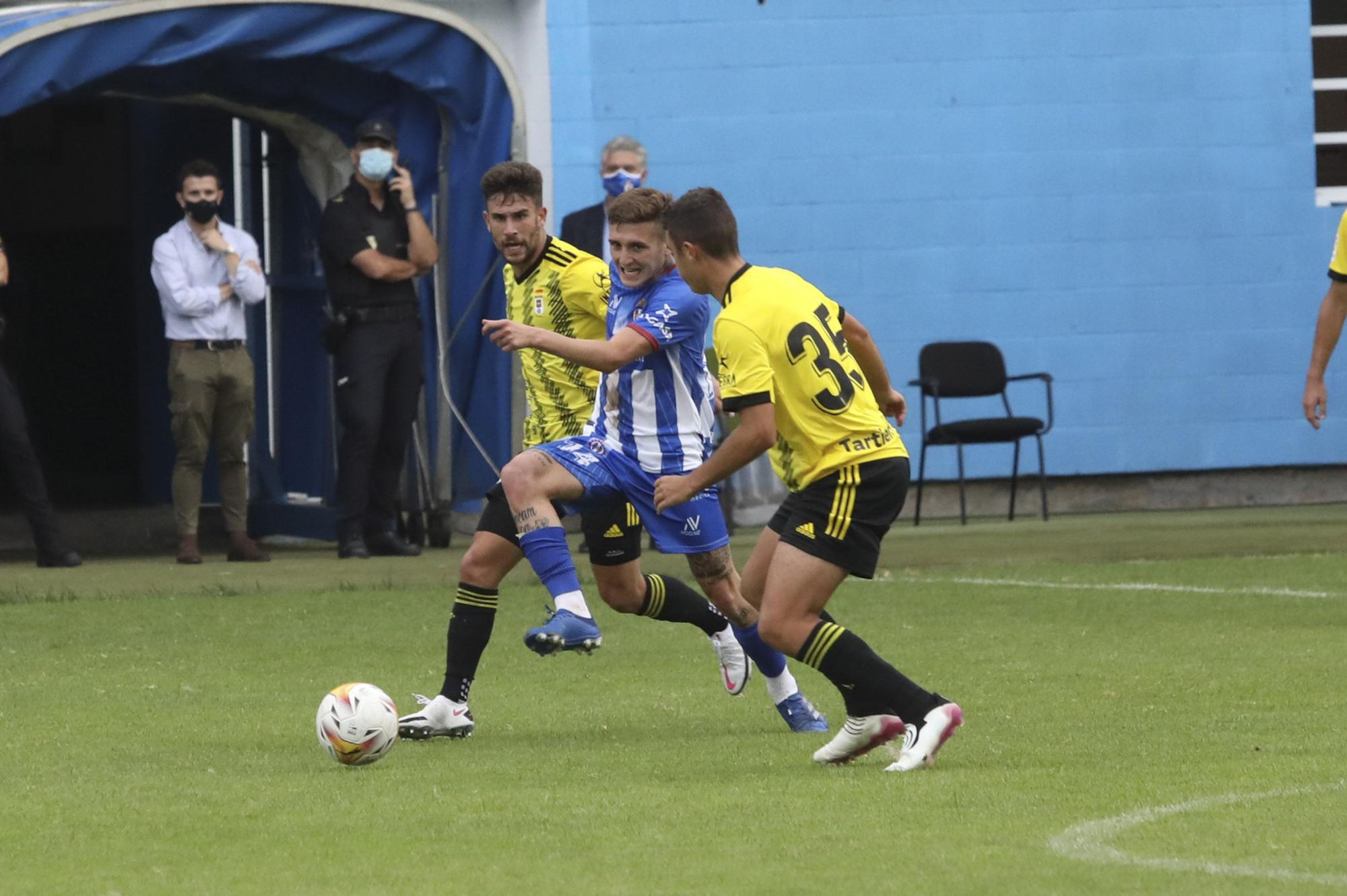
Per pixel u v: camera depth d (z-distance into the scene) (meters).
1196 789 15.93
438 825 14.96
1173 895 12.22
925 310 49.88
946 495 50.19
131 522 46.34
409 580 36.34
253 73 42.84
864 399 18.09
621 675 24.89
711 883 12.74
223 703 22.36
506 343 19.38
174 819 15.37
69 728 20.39
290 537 46.50
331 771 17.70
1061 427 50.44
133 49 40.22
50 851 14.14
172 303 40.16
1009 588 33.69
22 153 61.22
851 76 49.31
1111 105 50.28
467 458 44.62
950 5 49.62
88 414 60.75
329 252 40.81
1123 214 50.44
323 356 46.44
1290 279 50.91
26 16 40.81
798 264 49.44
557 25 47.72
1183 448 50.78
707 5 48.56
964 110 49.78
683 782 16.86
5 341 47.16
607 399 20.86
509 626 30.02
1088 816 14.88
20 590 34.88
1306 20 50.69
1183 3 50.34
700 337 20.34
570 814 15.35
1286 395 50.97
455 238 43.56
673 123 48.59
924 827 14.54
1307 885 12.43
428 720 19.75
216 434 41.09
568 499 20.52
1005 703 21.38
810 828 14.59
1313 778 16.36
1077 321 50.34
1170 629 27.94
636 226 20.08
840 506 17.72
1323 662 24.28
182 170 40.28
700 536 20.72
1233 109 50.66
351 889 12.80
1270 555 38.28
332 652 26.88
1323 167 51.94
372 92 44.09
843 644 17.55
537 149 46.25
